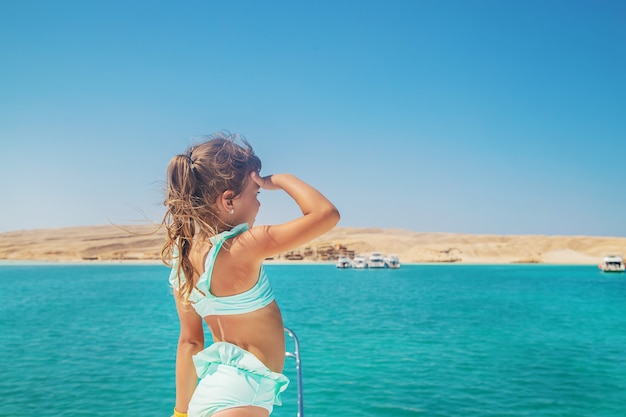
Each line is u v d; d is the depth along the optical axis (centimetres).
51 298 3328
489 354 1384
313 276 7169
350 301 3241
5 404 884
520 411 883
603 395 979
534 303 3116
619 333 1803
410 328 1925
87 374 1098
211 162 201
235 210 206
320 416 850
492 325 2025
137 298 3328
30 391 964
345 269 9950
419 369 1188
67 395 938
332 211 193
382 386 1031
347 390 1003
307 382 1064
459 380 1086
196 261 204
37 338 1622
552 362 1277
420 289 4506
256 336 198
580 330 1881
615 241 14588
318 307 2839
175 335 1672
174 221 209
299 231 190
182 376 234
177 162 205
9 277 6356
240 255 194
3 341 1560
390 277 6806
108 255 14300
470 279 6291
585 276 7100
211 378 197
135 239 16638
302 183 201
